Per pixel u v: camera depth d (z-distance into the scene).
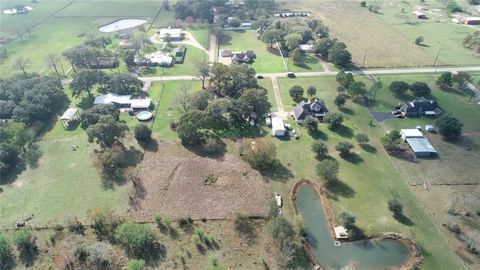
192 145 116.06
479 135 119.88
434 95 144.38
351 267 78.25
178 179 100.81
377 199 95.19
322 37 199.38
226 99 127.94
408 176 102.88
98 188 99.50
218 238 84.50
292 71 167.88
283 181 101.81
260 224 88.12
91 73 144.12
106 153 105.00
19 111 123.69
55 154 113.69
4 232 87.31
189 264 78.50
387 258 80.19
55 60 170.88
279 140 119.25
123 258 79.88
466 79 146.25
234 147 115.75
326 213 91.38
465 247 81.94
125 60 172.25
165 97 145.88
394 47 191.00
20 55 190.12
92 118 122.38
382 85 151.00
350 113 133.50
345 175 103.44
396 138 112.12
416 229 86.44
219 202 93.94
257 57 184.88
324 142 117.62
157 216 87.19
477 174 103.19
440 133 120.06
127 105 140.00
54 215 91.44
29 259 80.44
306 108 130.50
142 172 104.19
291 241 79.94
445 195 96.25
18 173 106.31
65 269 77.69
